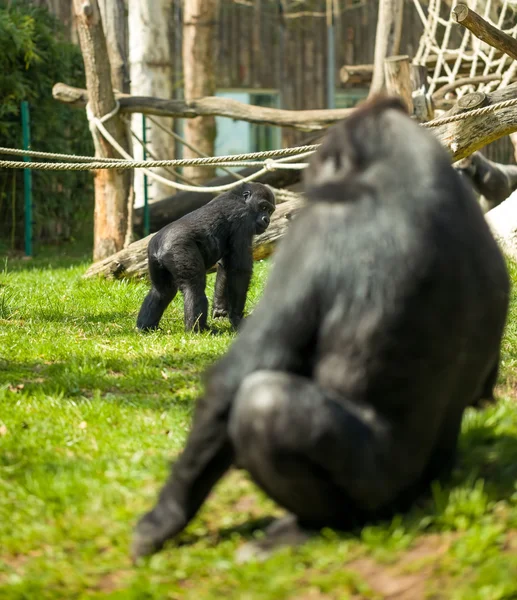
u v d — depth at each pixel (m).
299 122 16.88
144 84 21.81
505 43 12.20
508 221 13.77
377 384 3.40
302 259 3.42
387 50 16.42
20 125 21.27
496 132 11.76
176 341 8.74
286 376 3.31
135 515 4.17
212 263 9.80
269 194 10.11
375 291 3.35
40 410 6.14
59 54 21.98
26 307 10.92
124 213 16.81
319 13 29.67
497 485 4.13
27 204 20.05
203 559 3.72
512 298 10.73
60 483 4.58
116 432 5.54
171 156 22.20
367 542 3.58
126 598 3.41
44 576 3.68
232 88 30.33
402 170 3.47
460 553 3.47
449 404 3.69
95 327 9.69
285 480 3.36
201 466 3.52
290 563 3.50
